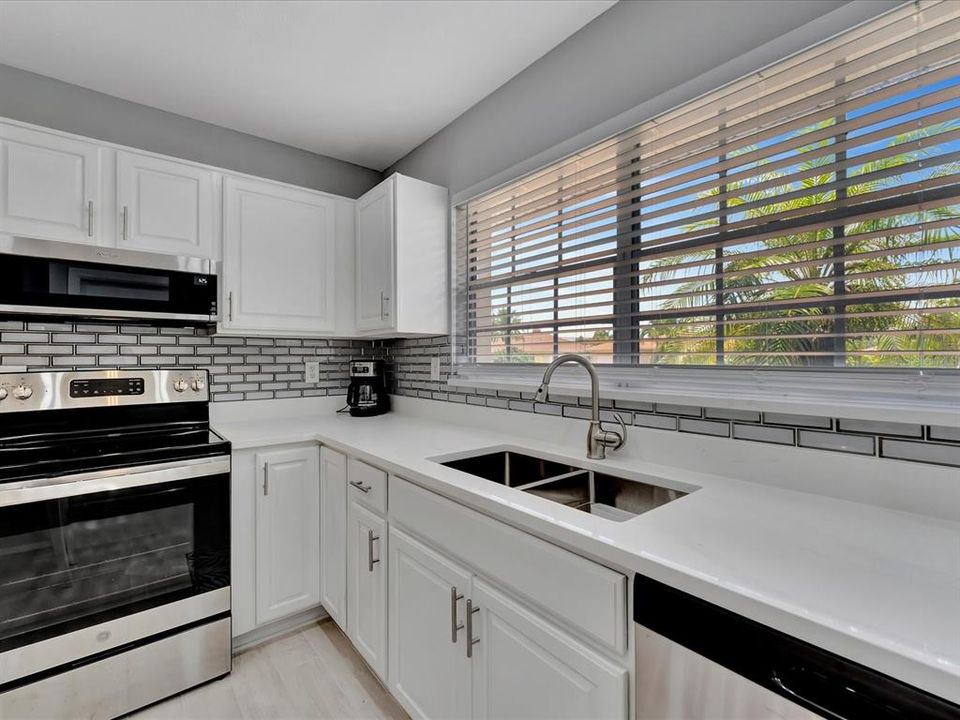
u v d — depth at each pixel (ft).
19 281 5.27
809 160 3.76
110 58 5.88
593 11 5.16
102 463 5.05
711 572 2.38
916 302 3.28
